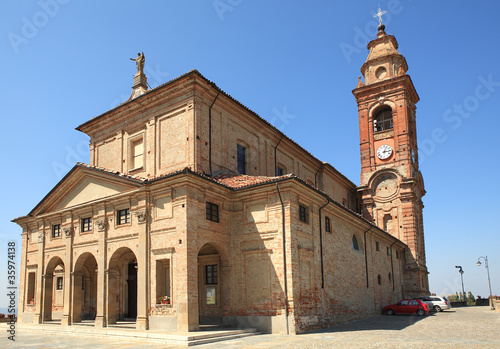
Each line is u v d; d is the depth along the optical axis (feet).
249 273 77.25
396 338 64.13
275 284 73.72
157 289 73.00
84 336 74.38
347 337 65.67
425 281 157.89
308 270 79.30
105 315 79.10
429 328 79.30
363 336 66.95
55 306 101.30
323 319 80.53
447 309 144.15
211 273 82.89
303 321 73.61
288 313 71.51
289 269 72.84
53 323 90.43
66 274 88.38
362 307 103.76
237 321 76.02
